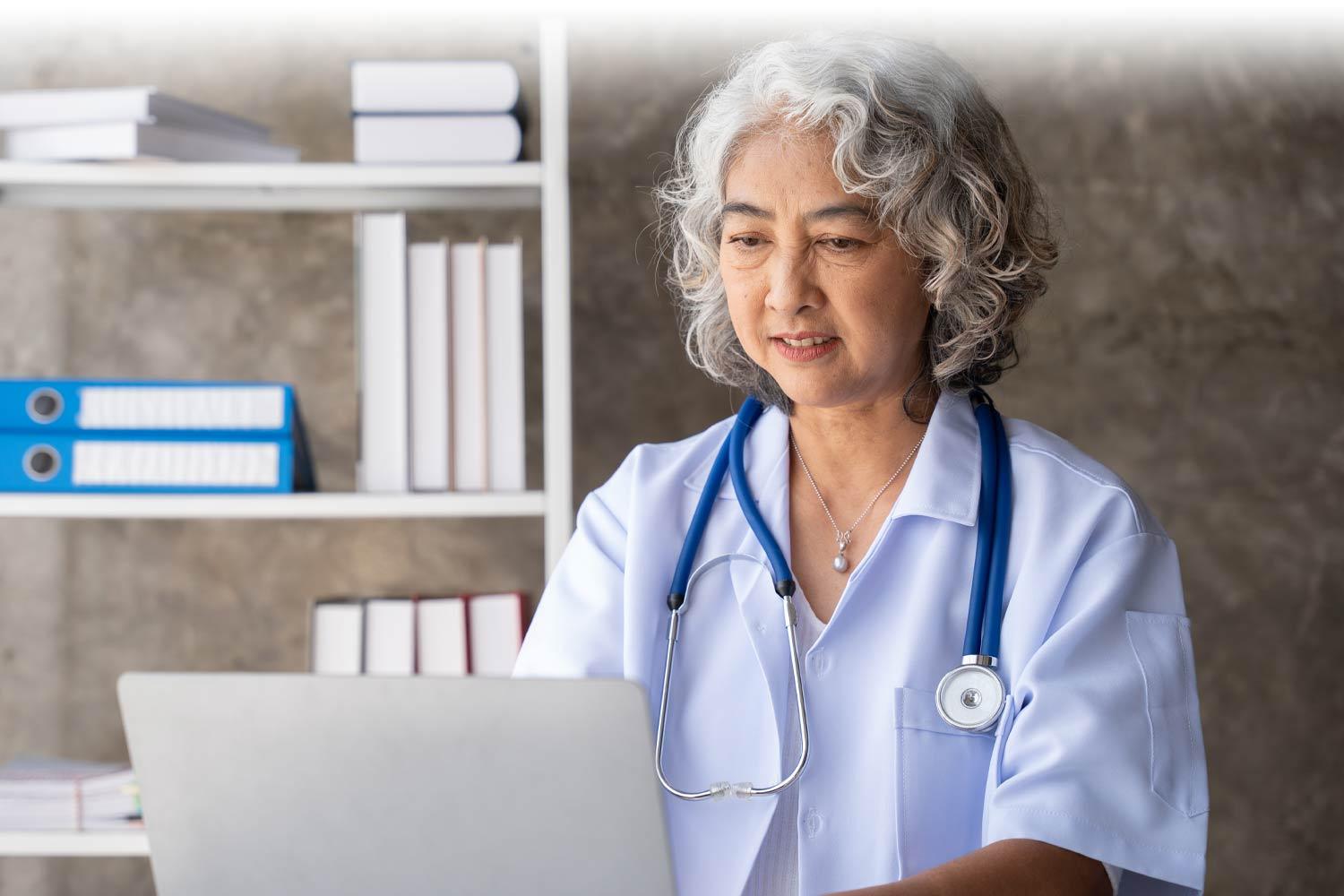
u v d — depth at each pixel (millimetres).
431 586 1966
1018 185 1142
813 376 1052
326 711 751
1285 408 2010
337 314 1965
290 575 1960
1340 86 2018
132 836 1621
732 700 1085
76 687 1954
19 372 1944
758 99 1049
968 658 1016
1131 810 918
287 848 773
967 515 1074
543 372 1979
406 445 1691
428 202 1850
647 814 732
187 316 1956
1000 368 1196
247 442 1661
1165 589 1046
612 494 1232
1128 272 2006
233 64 1961
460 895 759
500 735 737
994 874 867
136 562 1956
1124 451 2002
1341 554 2006
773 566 1090
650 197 1978
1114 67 2010
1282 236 2014
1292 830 1990
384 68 1677
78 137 1623
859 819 1019
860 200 1019
